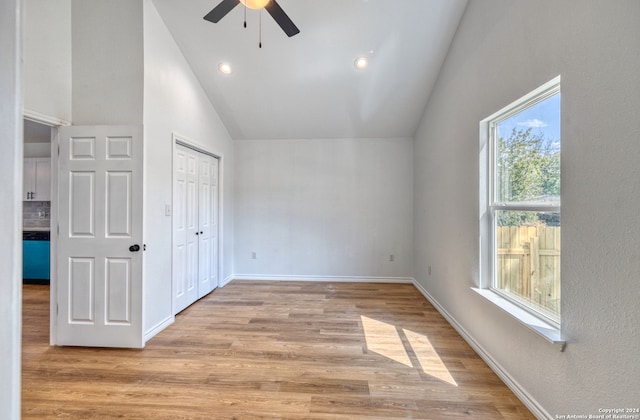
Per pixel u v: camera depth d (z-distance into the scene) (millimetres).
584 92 1387
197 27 2979
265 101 4004
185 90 3346
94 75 2619
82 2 2619
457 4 2727
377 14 2852
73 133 2559
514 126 2133
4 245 496
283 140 4824
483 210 2414
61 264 2562
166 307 2973
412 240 4699
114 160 2551
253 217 4863
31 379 2068
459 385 2008
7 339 499
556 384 1543
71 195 2562
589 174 1362
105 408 1773
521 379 1839
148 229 2680
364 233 4754
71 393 1913
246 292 4148
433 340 2682
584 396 1373
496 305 2100
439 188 3424
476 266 2473
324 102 4008
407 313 3361
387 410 1769
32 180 4605
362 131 4598
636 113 1146
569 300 1467
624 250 1195
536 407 1691
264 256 4863
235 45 3180
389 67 3422
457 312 2879
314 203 4801
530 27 1785
